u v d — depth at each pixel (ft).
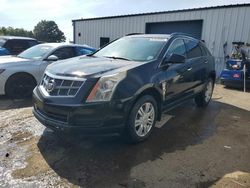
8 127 14.30
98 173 9.96
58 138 12.94
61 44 24.29
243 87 29.53
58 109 10.67
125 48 15.33
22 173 9.84
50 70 12.39
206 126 15.74
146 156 11.43
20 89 20.58
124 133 11.83
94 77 10.66
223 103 22.15
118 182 9.42
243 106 21.34
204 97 19.95
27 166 10.34
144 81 11.92
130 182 9.43
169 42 14.93
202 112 18.84
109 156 11.30
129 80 11.30
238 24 38.27
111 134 11.00
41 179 9.48
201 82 18.60
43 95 11.47
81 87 10.54
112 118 10.71
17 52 32.48
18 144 12.28
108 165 10.56
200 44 19.16
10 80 19.92
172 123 16.03
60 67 12.28
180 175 9.98
